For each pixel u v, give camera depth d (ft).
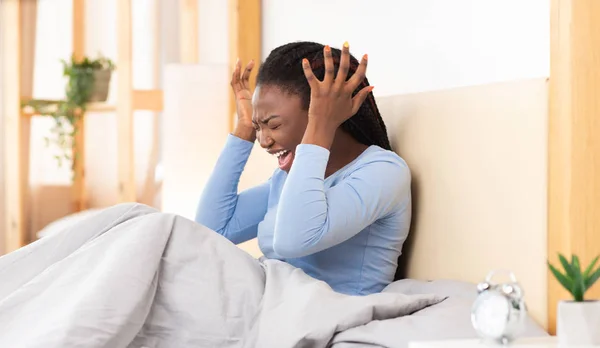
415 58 7.81
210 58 13.04
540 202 5.17
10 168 13.29
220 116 10.53
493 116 5.60
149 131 14.07
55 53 14.49
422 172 6.32
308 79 5.74
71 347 4.79
